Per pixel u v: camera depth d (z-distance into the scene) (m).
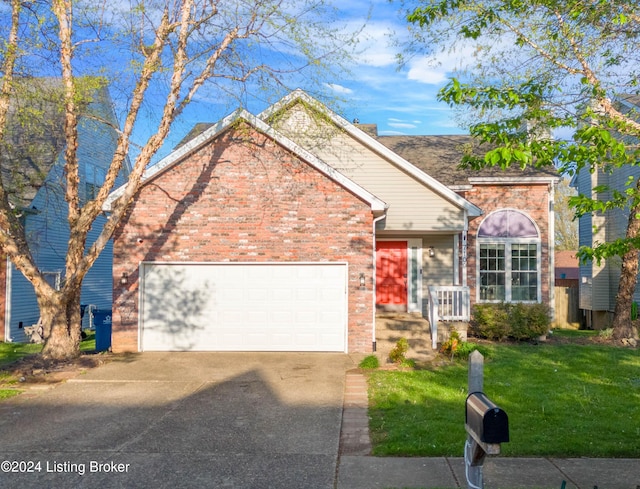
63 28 11.51
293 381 10.45
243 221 13.40
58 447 6.94
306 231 13.34
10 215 11.76
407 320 16.00
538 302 17.48
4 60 11.25
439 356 12.65
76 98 11.23
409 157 19.47
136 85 11.80
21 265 11.65
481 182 17.56
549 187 17.64
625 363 11.85
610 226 20.16
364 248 13.26
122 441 7.16
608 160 6.40
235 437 7.30
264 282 13.41
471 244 17.75
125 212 13.37
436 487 5.62
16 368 11.16
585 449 6.64
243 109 12.99
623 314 15.23
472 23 9.48
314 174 13.34
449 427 7.45
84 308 19.12
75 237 12.11
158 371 11.31
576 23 8.85
